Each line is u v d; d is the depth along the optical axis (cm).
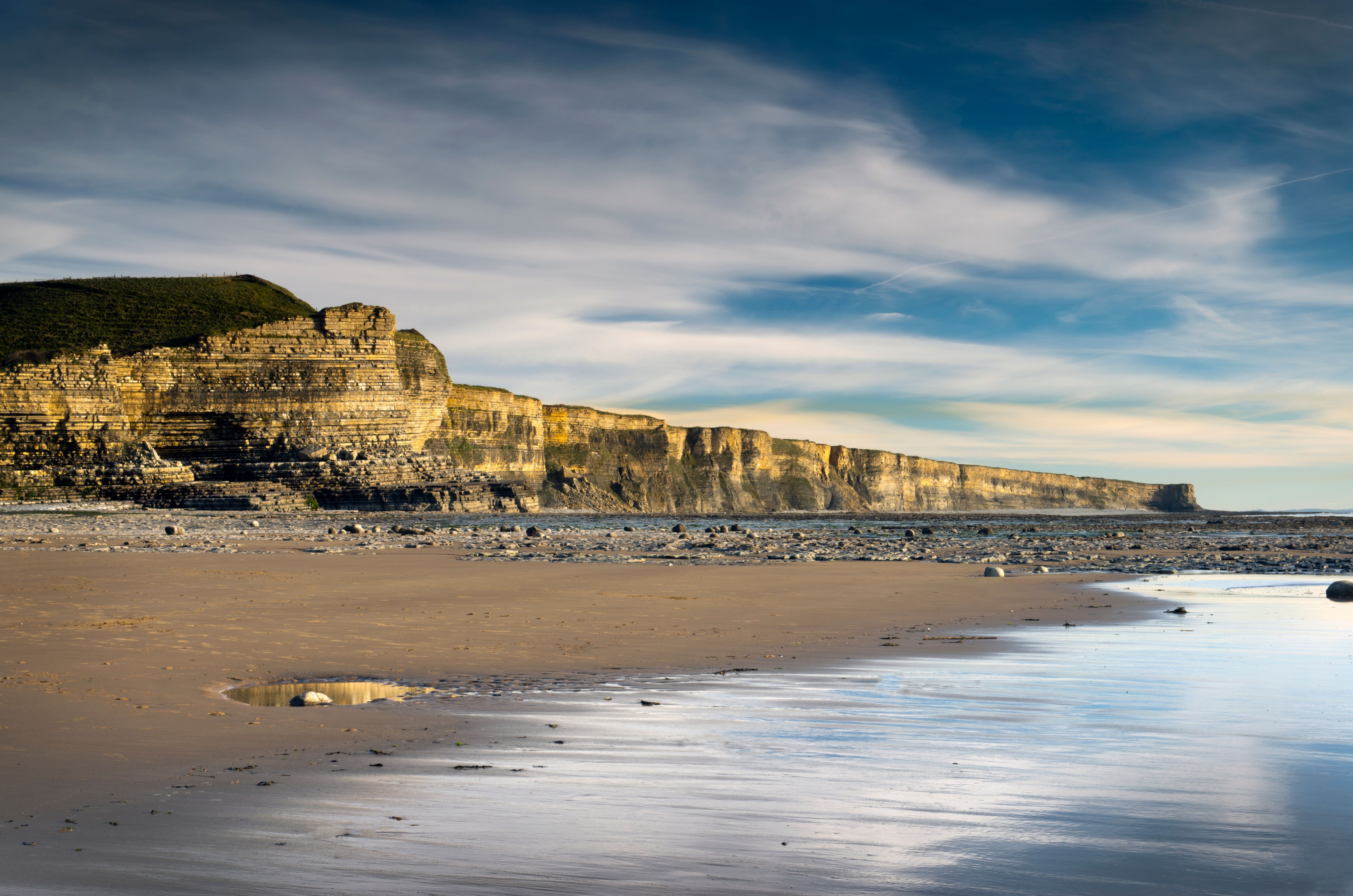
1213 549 3453
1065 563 2547
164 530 4606
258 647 1049
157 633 1138
